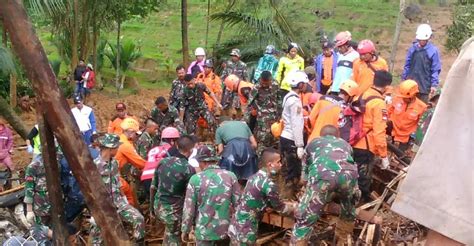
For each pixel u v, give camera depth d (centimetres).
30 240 639
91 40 2112
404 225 667
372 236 611
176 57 2602
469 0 1784
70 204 684
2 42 1146
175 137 805
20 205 807
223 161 748
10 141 1072
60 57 2184
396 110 816
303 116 765
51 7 1039
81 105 1003
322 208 570
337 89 911
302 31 1778
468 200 182
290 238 649
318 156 575
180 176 680
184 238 632
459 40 1695
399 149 805
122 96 2027
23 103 1791
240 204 595
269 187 575
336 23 2838
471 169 183
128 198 790
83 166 388
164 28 3045
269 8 1828
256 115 898
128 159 789
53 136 413
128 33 2984
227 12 1770
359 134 670
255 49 1697
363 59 783
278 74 1120
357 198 600
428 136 192
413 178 193
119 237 411
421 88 933
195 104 1041
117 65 2050
